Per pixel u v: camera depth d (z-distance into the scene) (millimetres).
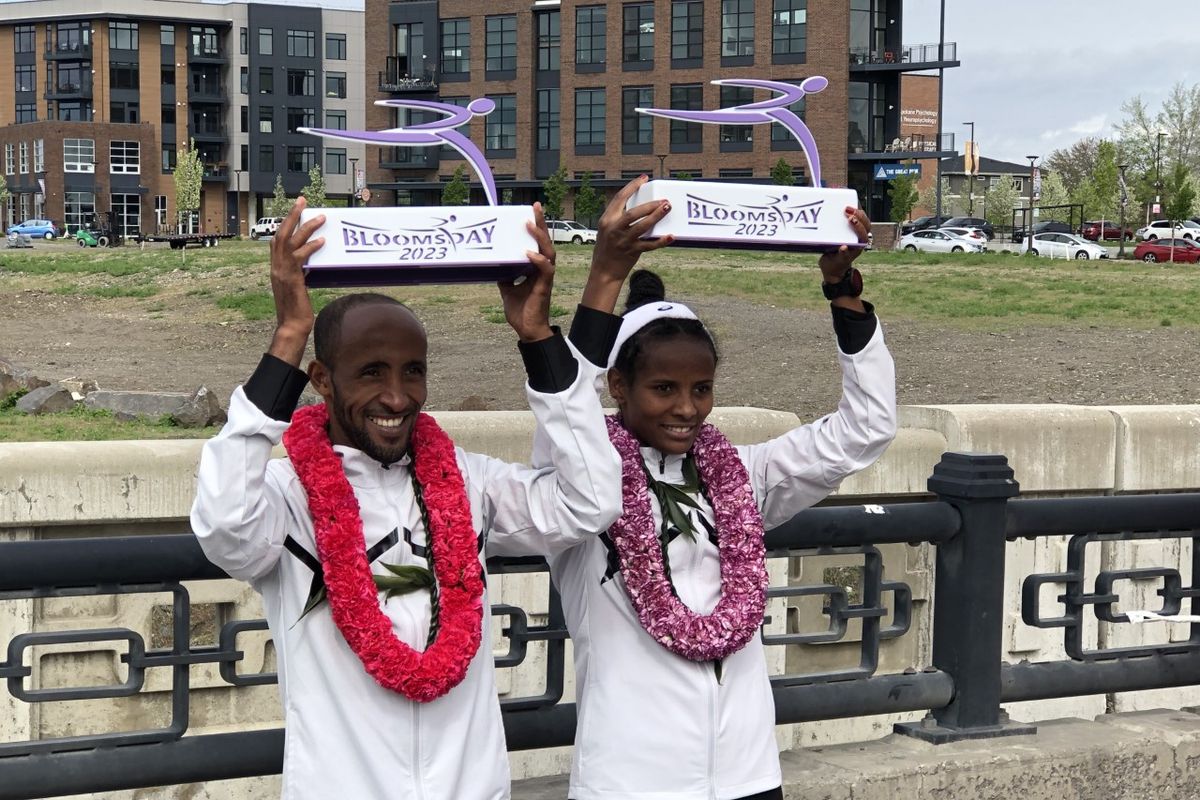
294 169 105688
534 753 5227
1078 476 5844
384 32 72000
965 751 4195
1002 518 4262
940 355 19844
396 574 2656
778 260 37844
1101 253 53938
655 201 2812
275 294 2604
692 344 3006
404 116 71500
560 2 66500
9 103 106500
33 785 3223
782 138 61625
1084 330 22000
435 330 23578
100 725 4781
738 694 3059
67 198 101188
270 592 2758
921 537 4184
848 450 3242
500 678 5176
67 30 102500
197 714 4914
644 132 65438
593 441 2793
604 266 2852
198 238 60594
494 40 68875
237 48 103375
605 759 2994
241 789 4914
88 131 100875
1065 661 4547
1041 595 6016
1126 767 4352
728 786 3002
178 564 3209
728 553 3047
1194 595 4637
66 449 4465
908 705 4219
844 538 4004
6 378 14250
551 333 2787
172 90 103625
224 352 22750
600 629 3051
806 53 60969
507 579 5145
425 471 2729
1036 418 5750
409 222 2652
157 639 4891
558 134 68062
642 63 65062
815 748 4242
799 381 18016
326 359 2633
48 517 4406
